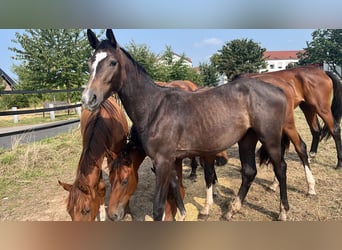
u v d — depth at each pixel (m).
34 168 4.88
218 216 3.28
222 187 4.10
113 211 2.41
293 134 3.48
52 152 5.62
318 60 26.92
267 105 2.73
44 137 7.21
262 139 2.79
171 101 2.60
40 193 3.97
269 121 2.74
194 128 2.58
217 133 2.64
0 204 3.63
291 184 3.97
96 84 2.19
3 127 9.94
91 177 2.43
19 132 6.34
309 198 3.52
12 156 5.13
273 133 2.78
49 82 15.38
